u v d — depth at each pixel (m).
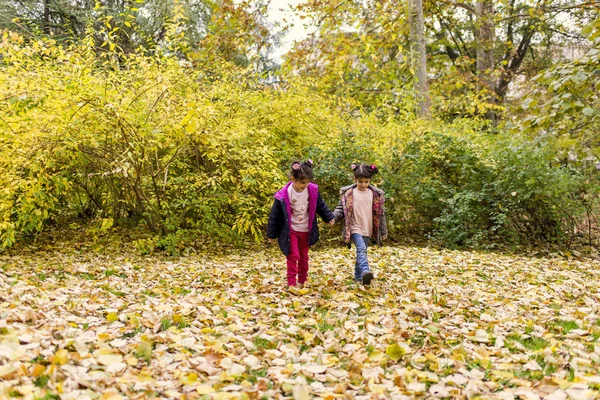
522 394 2.88
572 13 19.11
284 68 15.90
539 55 25.59
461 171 10.12
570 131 8.42
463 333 4.14
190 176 8.76
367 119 11.30
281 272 7.01
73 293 5.11
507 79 22.28
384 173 9.91
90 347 3.36
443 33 24.55
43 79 7.34
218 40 16.55
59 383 2.69
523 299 5.41
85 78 7.58
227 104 9.57
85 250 8.59
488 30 20.73
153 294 5.47
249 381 3.06
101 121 7.46
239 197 8.73
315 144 10.14
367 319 4.34
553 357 3.48
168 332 3.77
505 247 9.75
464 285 6.27
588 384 2.98
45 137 7.35
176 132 7.66
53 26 18.36
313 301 5.14
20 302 4.33
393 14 16.62
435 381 3.10
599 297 5.71
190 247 8.84
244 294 5.59
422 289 5.86
